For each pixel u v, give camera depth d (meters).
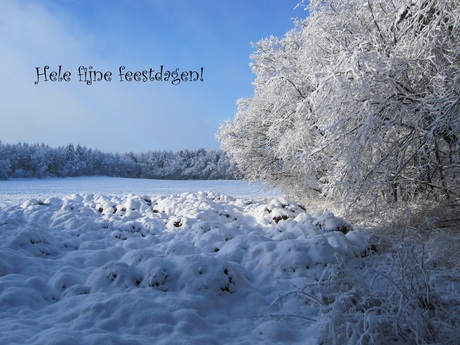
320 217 7.42
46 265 5.60
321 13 8.79
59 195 23.91
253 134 14.96
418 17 7.06
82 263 5.91
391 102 6.61
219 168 61.22
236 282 4.54
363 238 6.30
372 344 2.76
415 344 2.91
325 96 6.79
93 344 2.94
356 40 7.25
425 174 7.86
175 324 3.42
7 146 59.78
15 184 40.38
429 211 7.37
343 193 7.62
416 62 6.97
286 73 10.98
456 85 6.41
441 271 3.75
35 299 4.11
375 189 7.23
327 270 4.00
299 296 4.18
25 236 6.36
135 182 48.56
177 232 8.01
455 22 6.57
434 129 6.30
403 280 3.25
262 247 5.64
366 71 6.63
